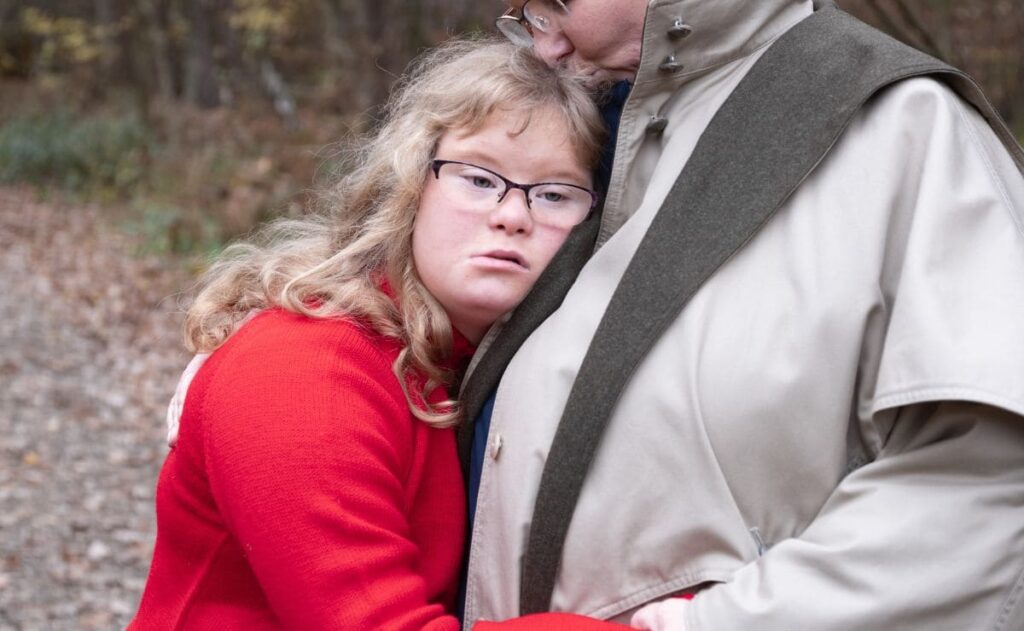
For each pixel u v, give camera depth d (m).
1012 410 1.68
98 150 20.86
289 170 17.77
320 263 2.31
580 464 2.05
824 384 1.91
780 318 1.94
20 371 10.62
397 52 14.16
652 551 2.00
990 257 1.84
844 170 2.00
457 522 2.34
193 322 2.42
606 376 2.05
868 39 2.10
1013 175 2.06
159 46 26.62
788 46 2.16
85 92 26.56
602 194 2.38
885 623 1.77
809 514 1.96
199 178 18.56
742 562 1.94
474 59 2.31
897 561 1.78
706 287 2.03
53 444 8.94
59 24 26.58
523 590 2.15
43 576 6.74
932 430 1.84
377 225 2.28
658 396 2.00
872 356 1.92
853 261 1.92
